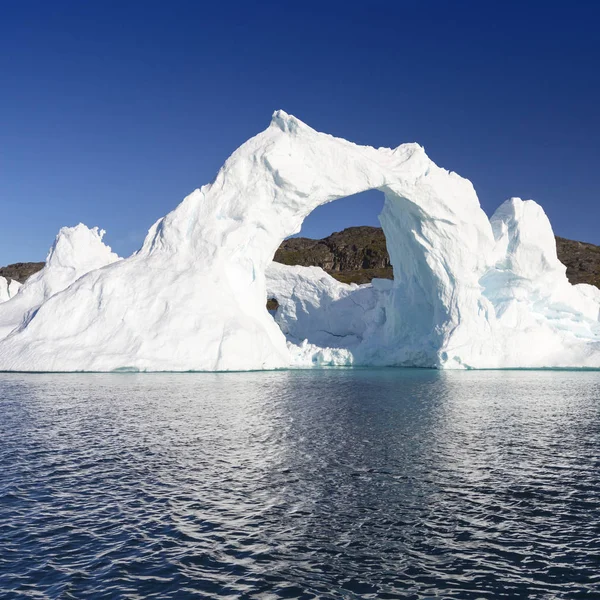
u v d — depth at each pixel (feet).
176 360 125.18
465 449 55.36
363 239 463.42
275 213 146.82
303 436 60.54
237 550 33.17
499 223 166.09
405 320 169.27
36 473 46.83
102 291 134.41
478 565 31.68
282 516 38.04
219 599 27.96
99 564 31.35
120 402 82.43
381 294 182.09
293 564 31.58
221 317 132.46
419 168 150.61
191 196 145.48
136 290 134.21
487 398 90.63
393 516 38.19
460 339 150.00
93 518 37.58
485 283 168.86
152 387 100.22
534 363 152.15
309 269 196.34
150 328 128.67
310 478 45.83
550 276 164.25
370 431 63.26
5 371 127.24
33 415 71.77
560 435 61.98
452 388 104.53
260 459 51.26
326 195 147.84
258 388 100.89
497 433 62.90
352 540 34.55
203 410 76.13
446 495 42.11
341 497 41.57
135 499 40.93
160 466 48.91
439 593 28.81
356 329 188.65
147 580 29.68
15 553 32.60
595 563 31.99
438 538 34.99
